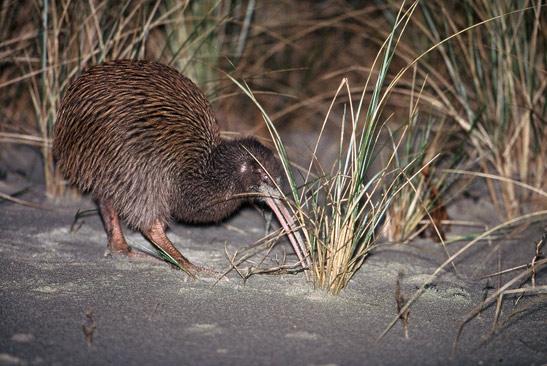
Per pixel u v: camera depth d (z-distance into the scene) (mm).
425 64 6570
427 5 6777
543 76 6379
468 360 3357
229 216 5637
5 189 6480
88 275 4402
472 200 6652
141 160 4672
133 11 5879
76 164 4805
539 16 6363
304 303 4000
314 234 4156
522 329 3758
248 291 4180
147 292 4109
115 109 4656
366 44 9672
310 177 6969
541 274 4789
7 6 6777
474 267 4973
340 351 3389
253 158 5160
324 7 9227
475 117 6391
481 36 6793
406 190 5551
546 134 6191
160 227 4852
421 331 3682
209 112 5258
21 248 4922
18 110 7695
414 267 4914
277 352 3348
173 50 6863
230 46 7730
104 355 3266
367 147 4234
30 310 3754
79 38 6023
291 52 9547
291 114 9484
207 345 3400
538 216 6016
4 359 3174
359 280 4508
